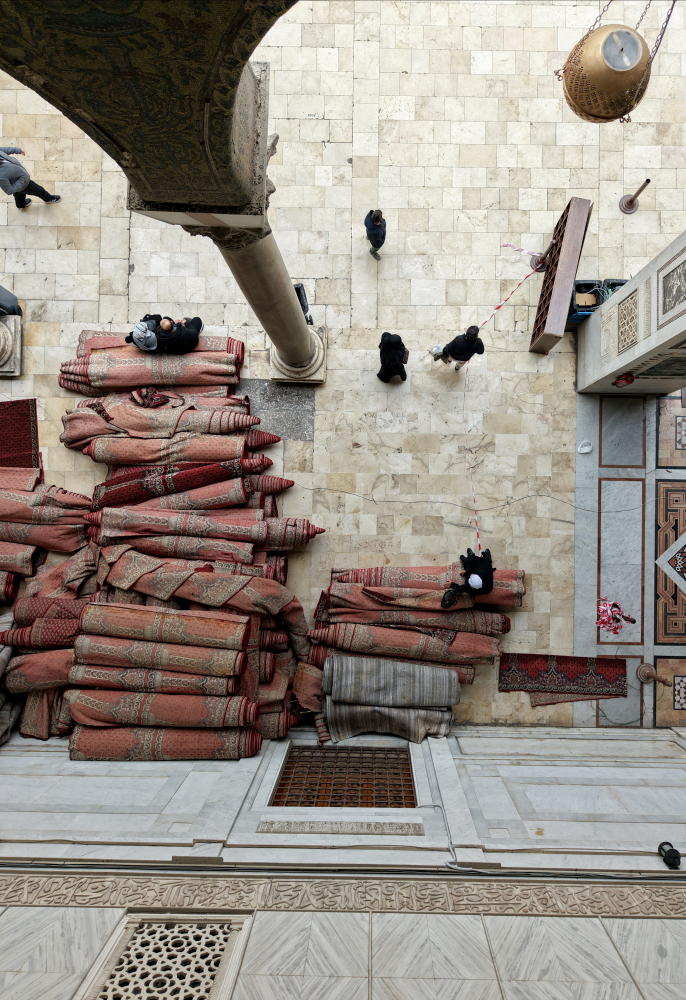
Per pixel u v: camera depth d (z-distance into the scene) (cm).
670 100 745
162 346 690
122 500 695
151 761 601
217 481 703
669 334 507
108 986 352
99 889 422
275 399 741
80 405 726
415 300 746
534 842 469
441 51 745
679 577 738
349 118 746
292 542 695
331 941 383
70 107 236
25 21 188
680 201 743
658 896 424
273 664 664
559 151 746
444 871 442
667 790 557
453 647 679
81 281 746
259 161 326
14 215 747
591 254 745
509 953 376
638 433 741
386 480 739
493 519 737
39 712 661
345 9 745
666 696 730
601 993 351
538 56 744
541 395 742
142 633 620
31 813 498
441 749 636
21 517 699
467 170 746
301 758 640
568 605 734
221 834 468
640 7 738
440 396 742
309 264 745
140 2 179
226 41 198
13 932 387
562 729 720
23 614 672
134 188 311
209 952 379
